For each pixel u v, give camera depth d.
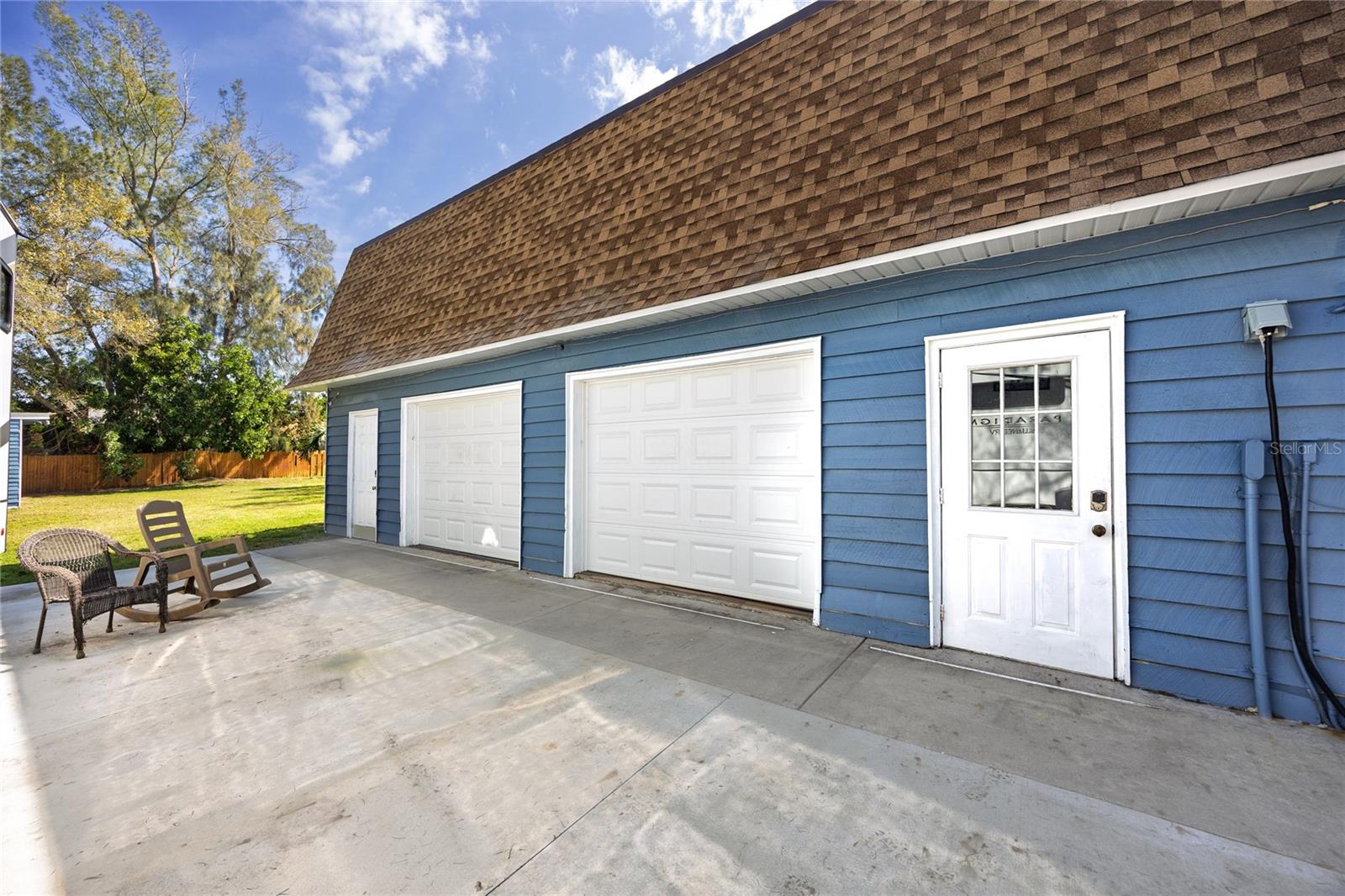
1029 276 3.63
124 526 11.59
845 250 4.00
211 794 2.42
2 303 5.35
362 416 9.88
